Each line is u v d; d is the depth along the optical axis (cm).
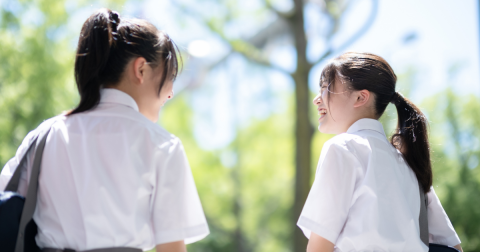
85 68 126
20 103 638
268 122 1491
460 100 1010
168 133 129
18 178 125
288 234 1418
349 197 140
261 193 1452
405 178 149
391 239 136
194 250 1349
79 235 116
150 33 129
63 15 672
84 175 118
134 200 117
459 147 970
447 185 900
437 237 165
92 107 127
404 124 156
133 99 128
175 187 124
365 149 144
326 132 162
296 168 738
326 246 137
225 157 1464
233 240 1373
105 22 127
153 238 123
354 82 153
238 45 788
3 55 627
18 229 116
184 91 1461
